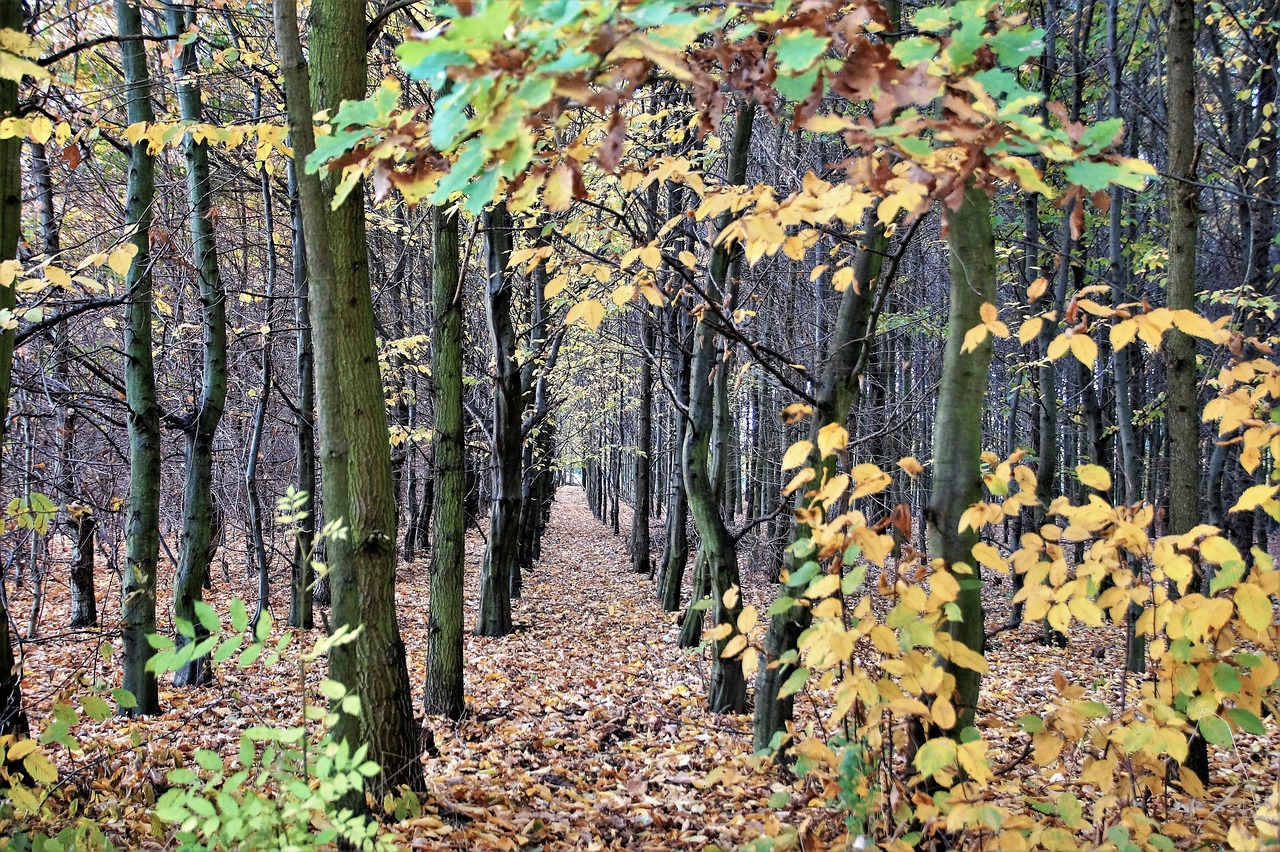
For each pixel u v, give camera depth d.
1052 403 9.09
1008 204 10.30
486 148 1.20
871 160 1.66
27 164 6.48
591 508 42.34
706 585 8.88
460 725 5.92
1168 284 4.27
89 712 2.35
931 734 2.48
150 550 5.81
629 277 2.42
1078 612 2.08
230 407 11.51
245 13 7.11
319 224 2.92
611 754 5.42
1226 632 2.08
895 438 11.23
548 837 3.78
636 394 20.38
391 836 1.97
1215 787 4.09
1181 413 4.19
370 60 7.62
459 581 6.11
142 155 5.80
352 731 3.01
